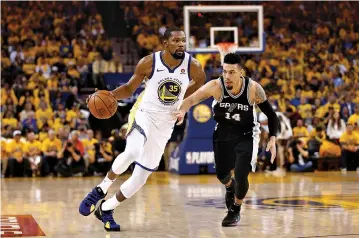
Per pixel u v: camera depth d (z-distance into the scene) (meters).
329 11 23.06
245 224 6.12
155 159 5.96
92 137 15.37
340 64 20.41
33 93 17.94
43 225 6.26
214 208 7.70
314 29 22.67
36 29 21.55
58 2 22.45
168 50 5.81
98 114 5.85
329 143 15.45
